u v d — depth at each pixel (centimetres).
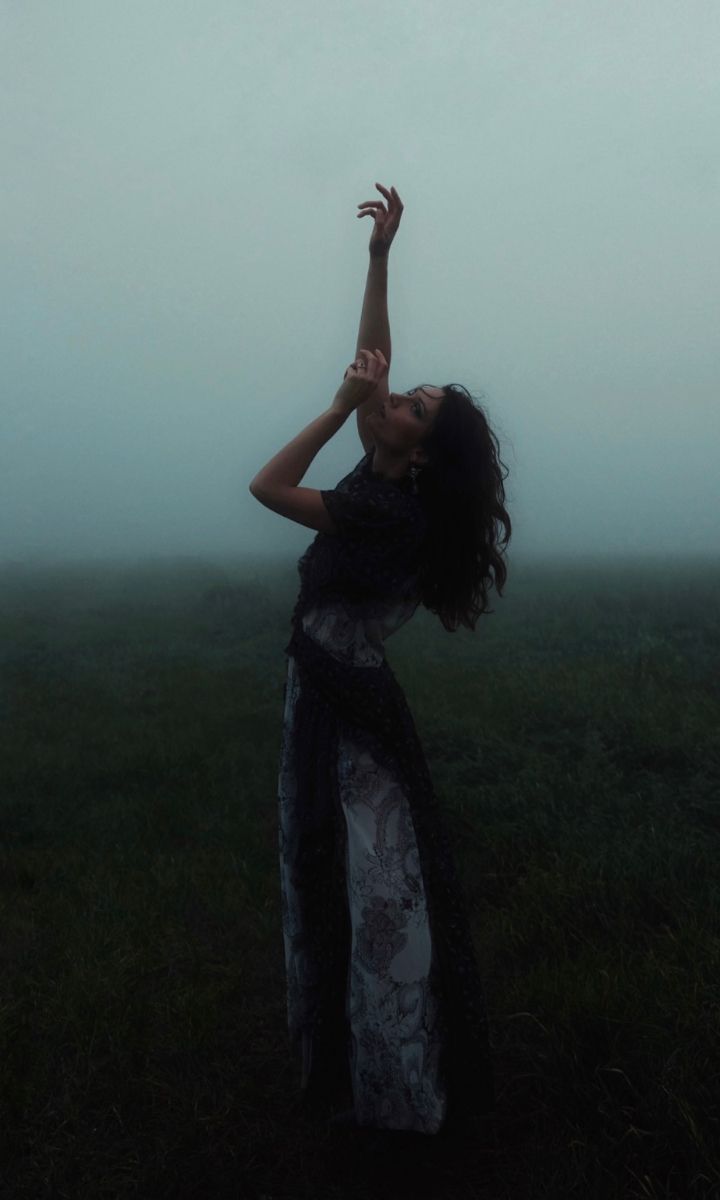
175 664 1077
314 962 218
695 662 871
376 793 209
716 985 247
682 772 497
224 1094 243
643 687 724
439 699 730
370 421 211
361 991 202
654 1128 206
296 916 222
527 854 392
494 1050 259
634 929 317
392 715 210
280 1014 291
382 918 202
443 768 529
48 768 605
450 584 218
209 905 367
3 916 371
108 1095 244
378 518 199
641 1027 233
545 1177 203
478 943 330
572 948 312
